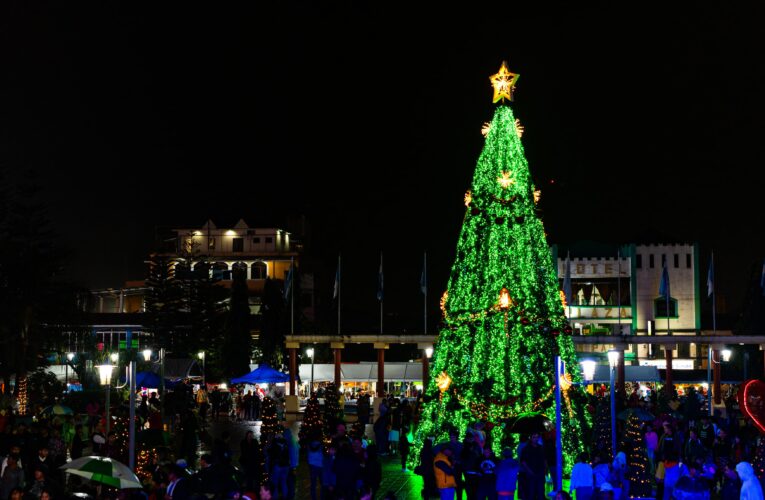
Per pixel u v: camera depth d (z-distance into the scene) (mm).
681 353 98125
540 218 36844
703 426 32781
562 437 33531
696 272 100312
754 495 21016
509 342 34562
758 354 85000
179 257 96750
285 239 118500
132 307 120125
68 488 24156
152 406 47438
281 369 91250
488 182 35750
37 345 63906
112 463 20625
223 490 21484
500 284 34844
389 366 76938
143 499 20359
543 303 35156
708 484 26156
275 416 36344
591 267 100750
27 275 63875
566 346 35344
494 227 35344
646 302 100188
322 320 111562
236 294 89312
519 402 34156
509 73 36500
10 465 23875
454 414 35062
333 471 26969
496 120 36156
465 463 27016
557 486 24828
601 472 24875
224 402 68688
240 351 87875
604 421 33562
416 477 35312
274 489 26484
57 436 29938
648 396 59844
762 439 26047
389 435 43156
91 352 70062
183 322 89188
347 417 63281
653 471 29516
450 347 35906
